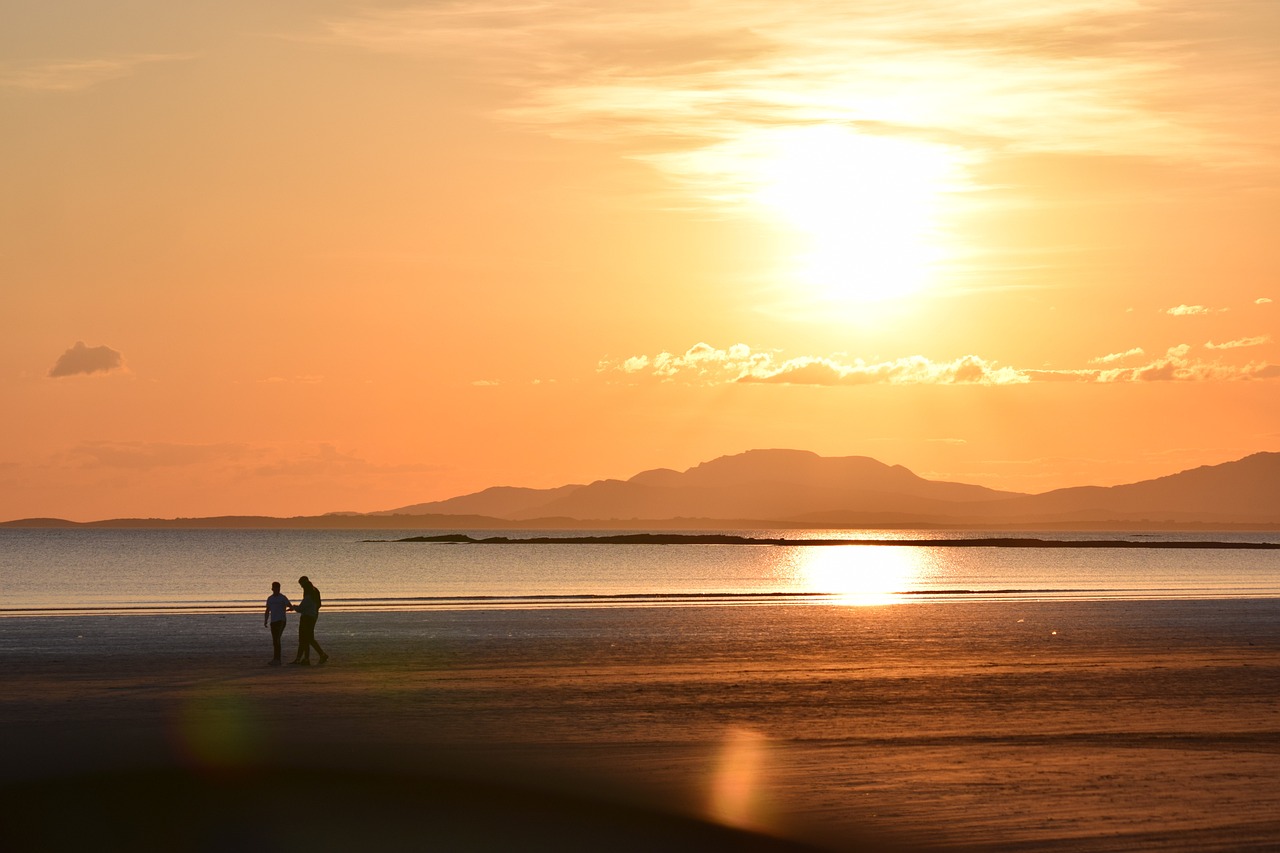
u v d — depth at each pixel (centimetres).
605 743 2895
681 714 3362
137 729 3055
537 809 2247
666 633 6034
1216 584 13338
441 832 2102
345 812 2223
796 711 3431
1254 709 3512
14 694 3706
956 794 2369
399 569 17825
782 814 2214
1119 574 16788
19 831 2092
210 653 4988
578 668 4462
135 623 6700
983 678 4212
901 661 4762
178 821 2159
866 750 2825
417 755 2717
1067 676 4291
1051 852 1969
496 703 3553
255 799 2303
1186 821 2159
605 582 13438
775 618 7144
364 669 4412
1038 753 2795
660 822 2164
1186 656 5031
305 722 3181
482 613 7550
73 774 2492
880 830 2105
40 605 8756
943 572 17612
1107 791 2392
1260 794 2372
